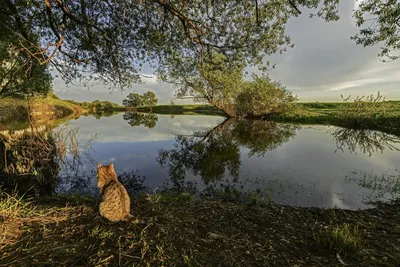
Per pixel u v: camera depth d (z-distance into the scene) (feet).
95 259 6.56
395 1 20.86
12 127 56.70
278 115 90.22
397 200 15.58
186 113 161.58
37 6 19.66
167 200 12.74
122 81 26.37
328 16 18.98
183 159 31.48
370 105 58.03
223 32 20.22
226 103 92.48
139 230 8.21
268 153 34.50
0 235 7.44
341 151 34.83
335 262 7.38
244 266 6.91
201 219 10.14
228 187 19.11
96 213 9.47
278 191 17.88
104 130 62.08
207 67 22.24
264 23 19.67
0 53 21.74
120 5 18.70
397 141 41.75
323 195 16.92
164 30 20.43
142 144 42.83
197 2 18.04
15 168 22.81
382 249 8.43
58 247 7.07
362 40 25.66
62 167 25.55
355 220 11.47
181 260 6.84
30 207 9.73
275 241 8.76
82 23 17.02
